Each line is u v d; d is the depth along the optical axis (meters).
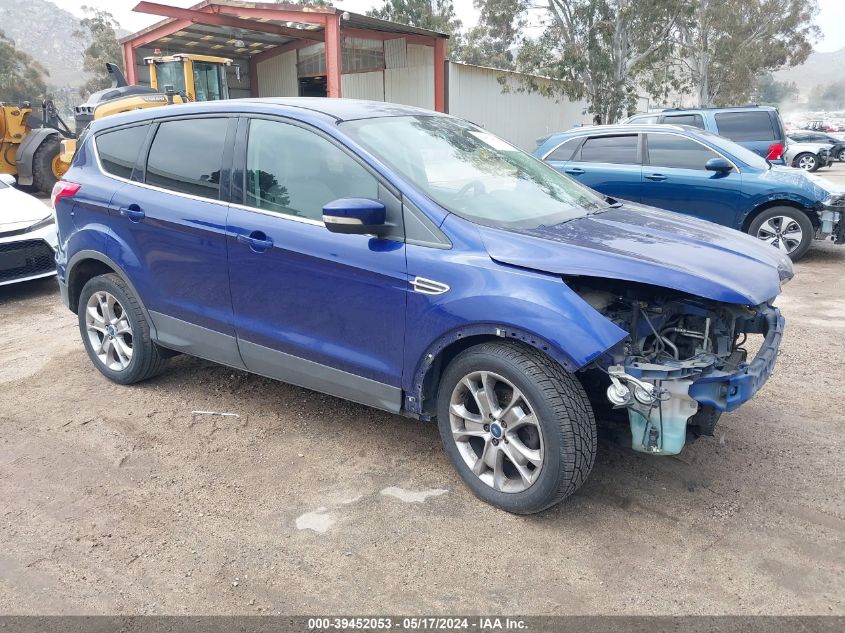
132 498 3.37
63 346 5.65
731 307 3.19
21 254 6.89
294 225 3.57
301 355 3.67
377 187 3.36
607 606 2.60
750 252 3.41
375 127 3.67
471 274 3.05
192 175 4.05
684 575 2.77
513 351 3.02
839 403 4.35
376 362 3.40
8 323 6.41
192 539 3.04
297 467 3.65
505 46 36.34
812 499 3.28
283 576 2.80
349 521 3.16
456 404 3.28
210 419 4.22
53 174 15.27
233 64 18.05
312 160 3.59
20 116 15.52
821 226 7.98
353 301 3.40
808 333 5.76
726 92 43.78
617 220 3.69
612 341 2.76
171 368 5.05
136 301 4.45
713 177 8.29
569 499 3.31
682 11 25.84
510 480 3.22
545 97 28.55
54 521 3.18
